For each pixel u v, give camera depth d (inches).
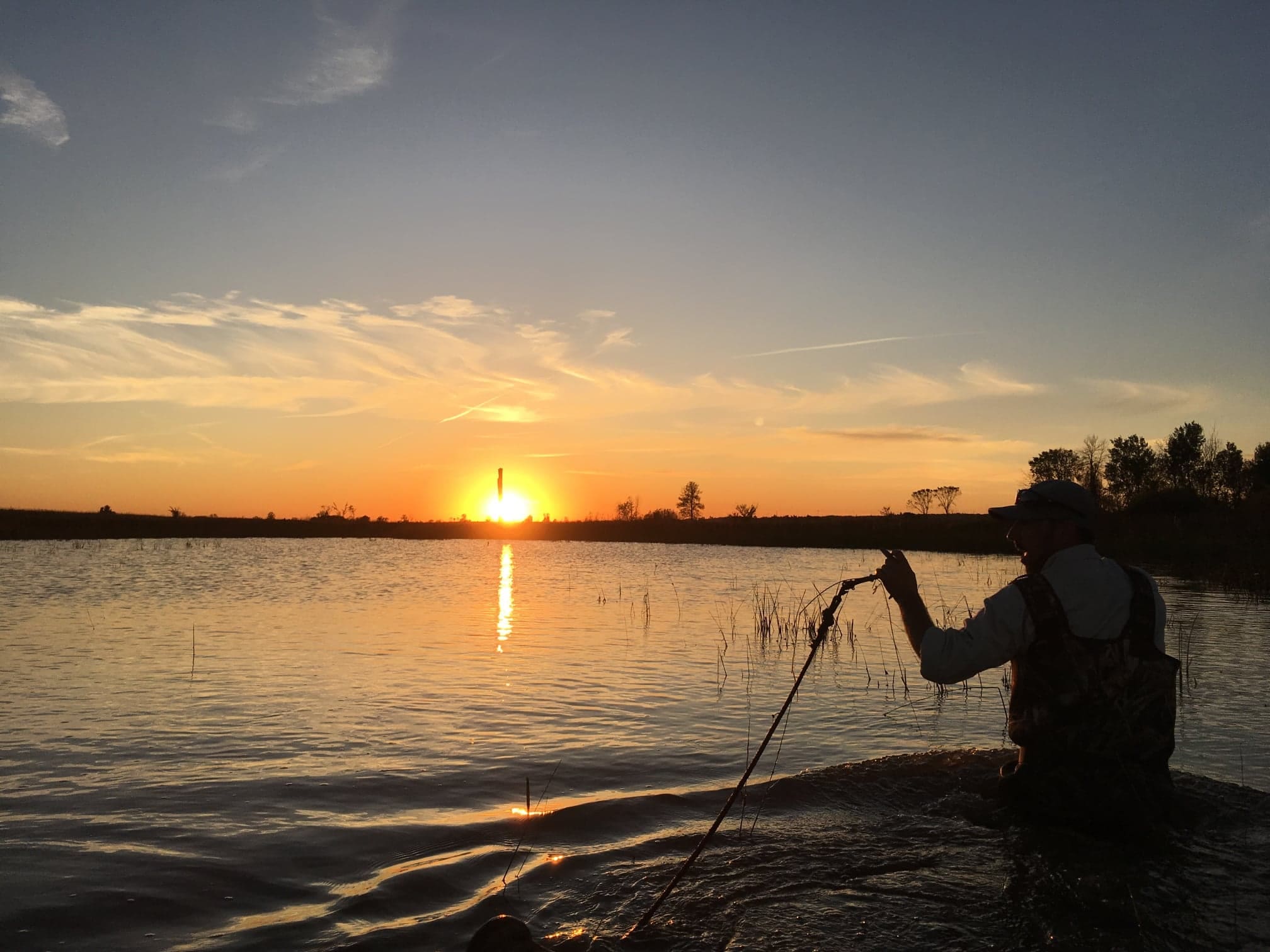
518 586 892.0
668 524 2529.5
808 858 177.5
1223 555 1214.3
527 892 164.1
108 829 197.6
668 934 146.3
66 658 424.5
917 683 386.6
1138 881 160.2
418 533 2490.2
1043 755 185.9
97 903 157.9
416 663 421.4
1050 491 187.3
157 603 683.4
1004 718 317.4
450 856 182.5
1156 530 1571.1
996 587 864.9
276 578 956.6
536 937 145.9
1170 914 148.4
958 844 181.9
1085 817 181.6
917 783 222.1
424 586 884.6
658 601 749.9
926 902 155.9
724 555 1566.2
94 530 2046.0
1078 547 185.8
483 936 132.9
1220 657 445.7
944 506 3181.6
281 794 223.6
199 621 570.9
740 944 142.3
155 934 146.6
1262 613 647.8
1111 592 181.5
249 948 141.5
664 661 437.7
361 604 692.1
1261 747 269.1
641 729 297.9
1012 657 189.0
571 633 540.4
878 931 146.0
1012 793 193.0
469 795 225.3
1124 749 180.1
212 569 1094.4
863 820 199.2
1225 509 1782.7
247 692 348.5
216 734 283.7
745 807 210.7
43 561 1184.8
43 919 151.3
